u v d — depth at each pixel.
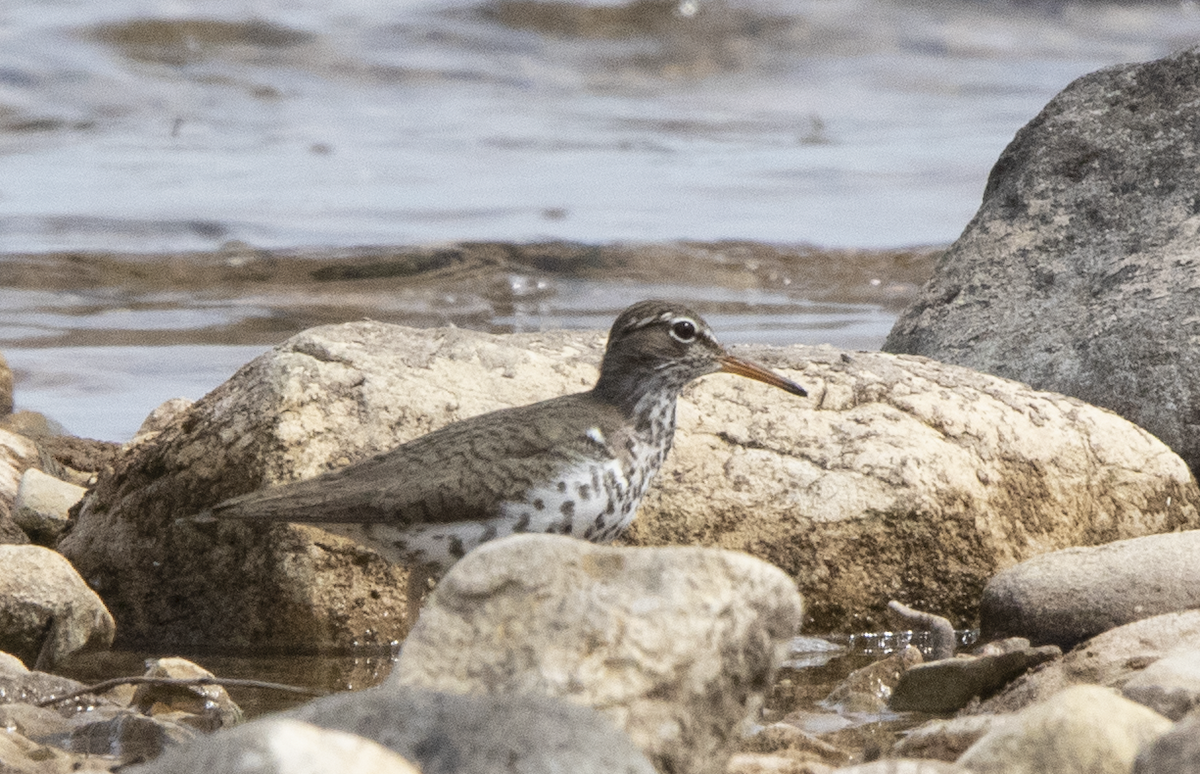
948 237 29.95
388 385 12.27
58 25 50.28
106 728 9.07
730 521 12.23
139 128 43.69
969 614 12.45
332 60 51.75
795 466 12.48
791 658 11.70
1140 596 10.72
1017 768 6.85
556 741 6.36
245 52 51.91
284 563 11.79
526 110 48.28
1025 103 50.28
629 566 7.27
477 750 6.37
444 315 24.16
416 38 54.22
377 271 27.08
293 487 10.48
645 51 55.72
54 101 45.78
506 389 12.55
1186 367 13.91
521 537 7.36
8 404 18.12
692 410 12.80
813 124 46.22
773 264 27.86
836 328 22.67
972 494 12.55
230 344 22.12
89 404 19.03
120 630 12.12
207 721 9.63
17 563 11.18
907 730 9.55
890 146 41.25
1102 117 16.62
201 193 34.00
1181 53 16.61
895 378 13.26
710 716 7.15
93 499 12.69
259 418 12.01
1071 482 12.98
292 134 43.25
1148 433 13.60
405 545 10.55
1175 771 6.18
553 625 7.07
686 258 28.27
